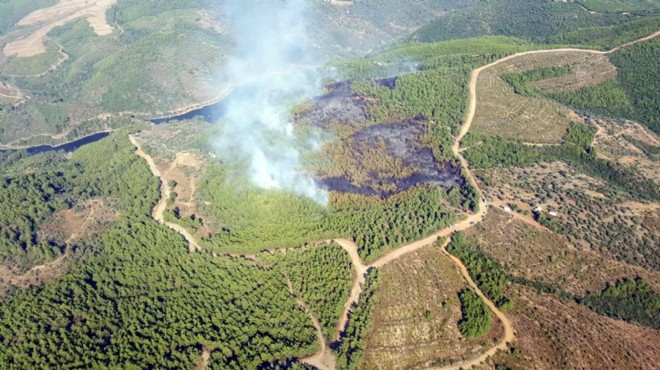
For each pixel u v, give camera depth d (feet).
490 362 626.64
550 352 631.97
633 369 614.75
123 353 622.13
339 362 625.41
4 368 599.16
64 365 600.39
